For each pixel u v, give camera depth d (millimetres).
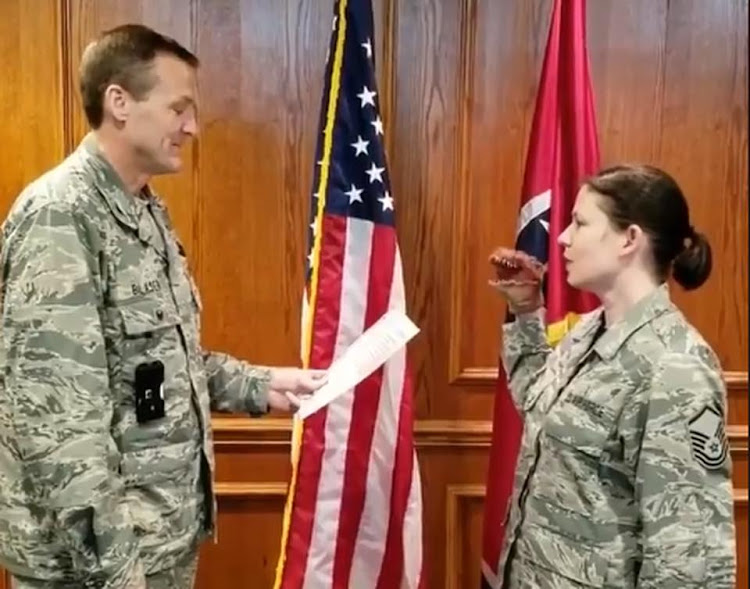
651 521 1383
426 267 2418
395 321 2004
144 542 1621
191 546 1737
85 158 1611
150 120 1619
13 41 2277
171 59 1634
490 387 2477
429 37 2332
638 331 1463
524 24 2344
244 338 2428
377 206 2029
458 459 2498
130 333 1597
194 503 1725
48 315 1481
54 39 2279
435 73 2348
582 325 1616
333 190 2021
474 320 2449
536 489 1566
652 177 1502
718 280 2475
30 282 1492
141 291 1617
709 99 2404
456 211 2398
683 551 1361
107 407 1529
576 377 1524
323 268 2023
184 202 2363
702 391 1380
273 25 2320
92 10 2279
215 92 2330
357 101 2025
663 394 1388
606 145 2404
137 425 1616
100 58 1612
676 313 1476
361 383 2031
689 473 1368
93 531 1483
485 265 2432
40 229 1510
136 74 1599
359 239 2025
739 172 2434
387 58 2328
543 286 2037
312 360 2020
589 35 2359
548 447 1540
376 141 2033
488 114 2373
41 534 1590
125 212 1615
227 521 2488
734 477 2525
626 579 1455
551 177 2059
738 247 2463
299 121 2359
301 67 2342
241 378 1967
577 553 1482
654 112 2398
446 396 2473
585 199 1528
